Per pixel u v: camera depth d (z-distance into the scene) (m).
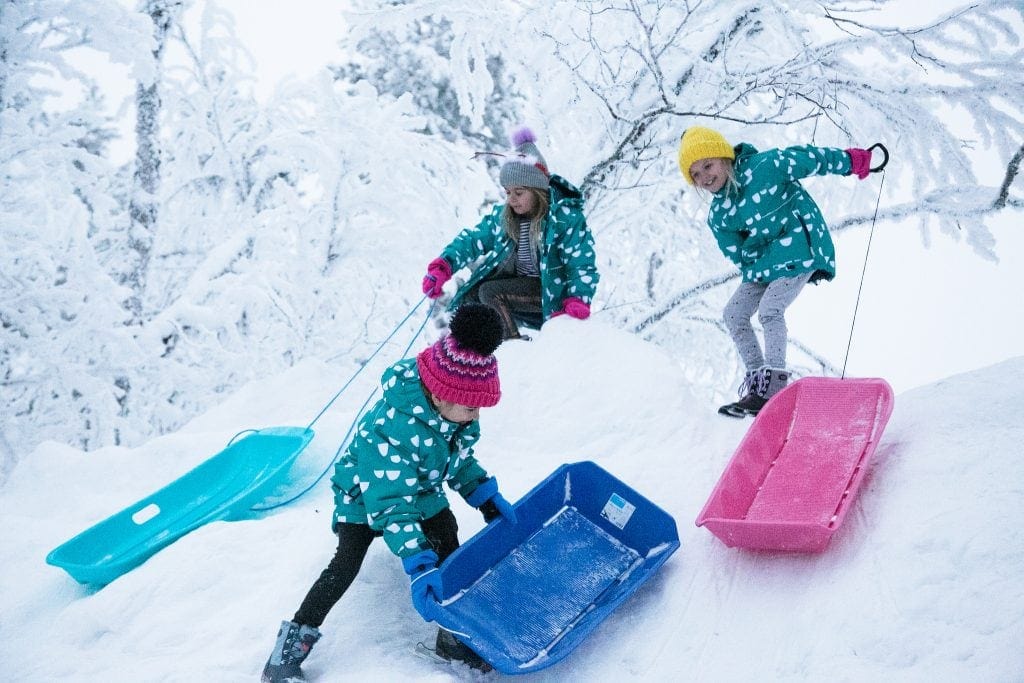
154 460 3.93
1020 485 2.27
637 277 7.48
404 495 2.48
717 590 2.54
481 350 2.40
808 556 2.51
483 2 6.02
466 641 2.36
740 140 6.09
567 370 3.81
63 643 2.63
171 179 7.35
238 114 7.20
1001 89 5.21
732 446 3.30
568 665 2.46
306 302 6.86
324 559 2.77
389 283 7.30
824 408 3.15
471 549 2.65
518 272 4.25
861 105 5.88
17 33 5.89
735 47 5.95
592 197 6.26
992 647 1.89
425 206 6.89
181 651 2.52
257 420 4.36
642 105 5.83
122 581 2.79
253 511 3.36
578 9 5.86
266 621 2.57
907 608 2.08
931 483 2.46
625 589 2.59
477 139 11.18
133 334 6.49
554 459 3.43
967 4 5.14
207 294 6.96
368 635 2.54
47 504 3.78
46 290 6.22
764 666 2.20
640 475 3.20
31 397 6.66
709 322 7.59
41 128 6.39
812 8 5.45
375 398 4.59
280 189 6.82
